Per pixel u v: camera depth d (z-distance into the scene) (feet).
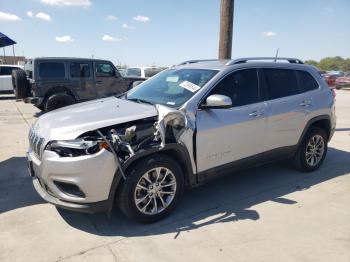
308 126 16.83
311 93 16.98
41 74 36.19
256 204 13.98
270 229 11.96
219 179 16.76
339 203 14.10
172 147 12.01
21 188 15.58
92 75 39.40
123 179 11.35
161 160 11.88
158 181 12.14
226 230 11.89
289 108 15.75
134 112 12.36
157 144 11.84
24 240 11.20
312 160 17.70
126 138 11.25
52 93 37.11
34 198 14.44
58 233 11.62
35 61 35.86
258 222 12.46
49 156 10.97
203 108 12.91
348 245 10.98
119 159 11.12
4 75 59.31
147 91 15.05
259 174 17.49
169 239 11.29
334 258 10.30
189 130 12.41
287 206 13.80
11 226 12.07
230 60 15.03
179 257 10.33
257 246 10.91
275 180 16.69
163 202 12.38
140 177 11.56
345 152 22.03
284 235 11.56
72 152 10.87
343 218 12.79
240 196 14.76
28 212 13.10
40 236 11.43
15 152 21.68
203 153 12.98
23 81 36.27
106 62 40.52
